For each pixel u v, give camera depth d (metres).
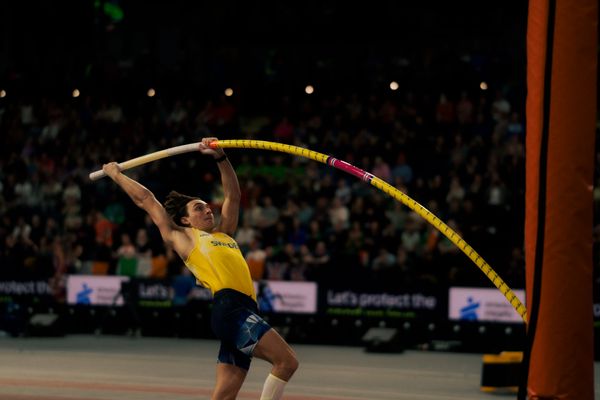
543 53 7.44
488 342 22.16
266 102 34.56
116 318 25.47
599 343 21.33
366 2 34.78
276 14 36.03
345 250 24.91
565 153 7.34
